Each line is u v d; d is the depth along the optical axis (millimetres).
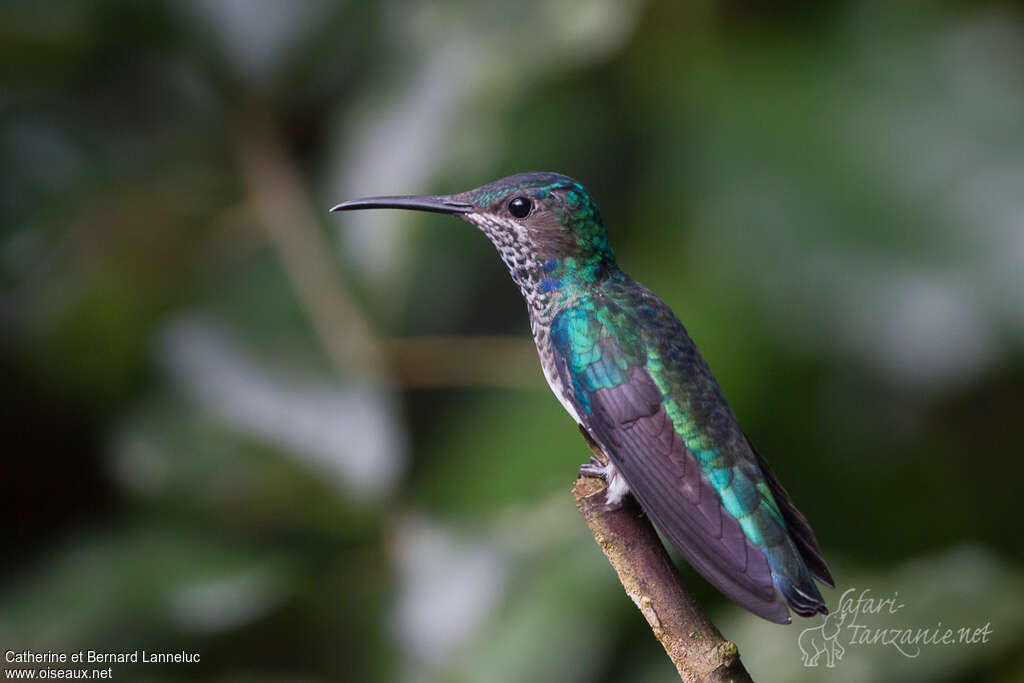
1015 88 10531
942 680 8750
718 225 10625
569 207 8008
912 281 10234
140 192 10891
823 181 10523
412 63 10781
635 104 11070
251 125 11008
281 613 9289
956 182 10344
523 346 10109
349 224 10469
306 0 10961
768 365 10477
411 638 9164
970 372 10188
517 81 10492
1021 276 10078
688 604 5863
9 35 10820
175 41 10961
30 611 9289
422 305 10438
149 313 10672
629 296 7828
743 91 10852
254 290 10320
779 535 6852
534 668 8805
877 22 10922
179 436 9773
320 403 9789
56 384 10859
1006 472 10781
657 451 7094
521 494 9656
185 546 9562
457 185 10492
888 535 10734
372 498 9562
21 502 10828
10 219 10797
